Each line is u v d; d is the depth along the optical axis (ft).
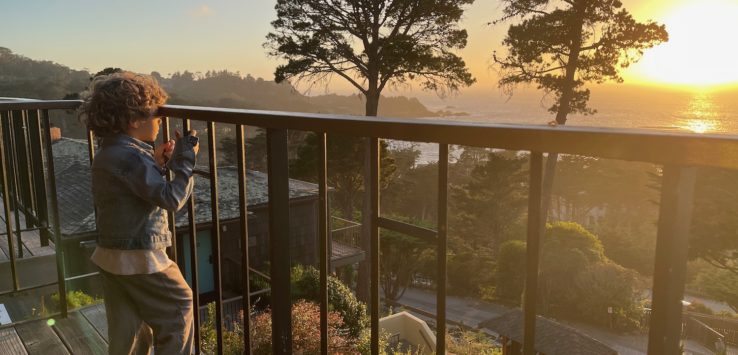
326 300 5.41
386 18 61.11
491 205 106.42
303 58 62.64
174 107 6.68
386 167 78.43
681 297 2.89
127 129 5.63
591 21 58.34
